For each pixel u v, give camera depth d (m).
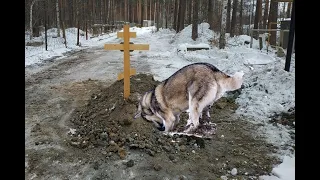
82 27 29.88
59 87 8.00
